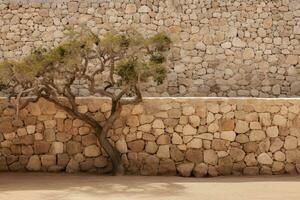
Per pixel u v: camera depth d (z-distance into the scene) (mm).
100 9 23000
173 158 16672
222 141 16703
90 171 16812
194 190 13516
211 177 16250
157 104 16891
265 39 22922
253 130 16812
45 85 16172
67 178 15586
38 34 22844
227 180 15516
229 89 22609
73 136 16984
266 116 16891
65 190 13328
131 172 16672
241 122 16812
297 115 16984
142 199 12047
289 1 23062
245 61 22766
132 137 16828
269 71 22750
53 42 22766
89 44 15859
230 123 16781
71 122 17031
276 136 16844
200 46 22812
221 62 22750
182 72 22594
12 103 17031
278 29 23000
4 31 22891
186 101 16875
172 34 22844
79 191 13188
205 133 16734
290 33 23000
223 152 16672
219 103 16859
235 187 14062
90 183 14578
